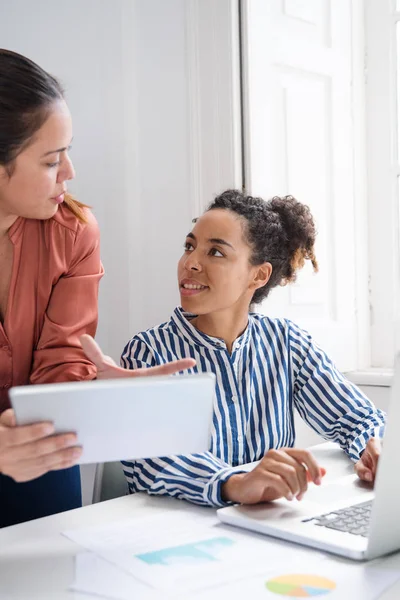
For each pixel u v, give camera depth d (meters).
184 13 2.06
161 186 2.13
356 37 2.34
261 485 1.08
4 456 0.88
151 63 2.13
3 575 0.87
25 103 1.13
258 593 0.80
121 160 2.17
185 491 1.16
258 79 2.06
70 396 0.86
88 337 1.10
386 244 2.37
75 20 2.22
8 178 1.17
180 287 1.49
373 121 2.38
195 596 0.80
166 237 2.13
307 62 2.19
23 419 0.86
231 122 2.02
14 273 1.35
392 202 2.36
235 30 2.02
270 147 2.10
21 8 2.32
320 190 2.25
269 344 1.56
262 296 1.61
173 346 1.48
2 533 1.02
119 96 2.17
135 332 2.18
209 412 0.94
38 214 1.22
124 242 2.18
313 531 0.96
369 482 1.22
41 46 2.29
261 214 1.51
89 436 0.90
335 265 2.29
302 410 1.60
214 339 1.48
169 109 2.11
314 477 1.10
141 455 0.95
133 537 0.99
